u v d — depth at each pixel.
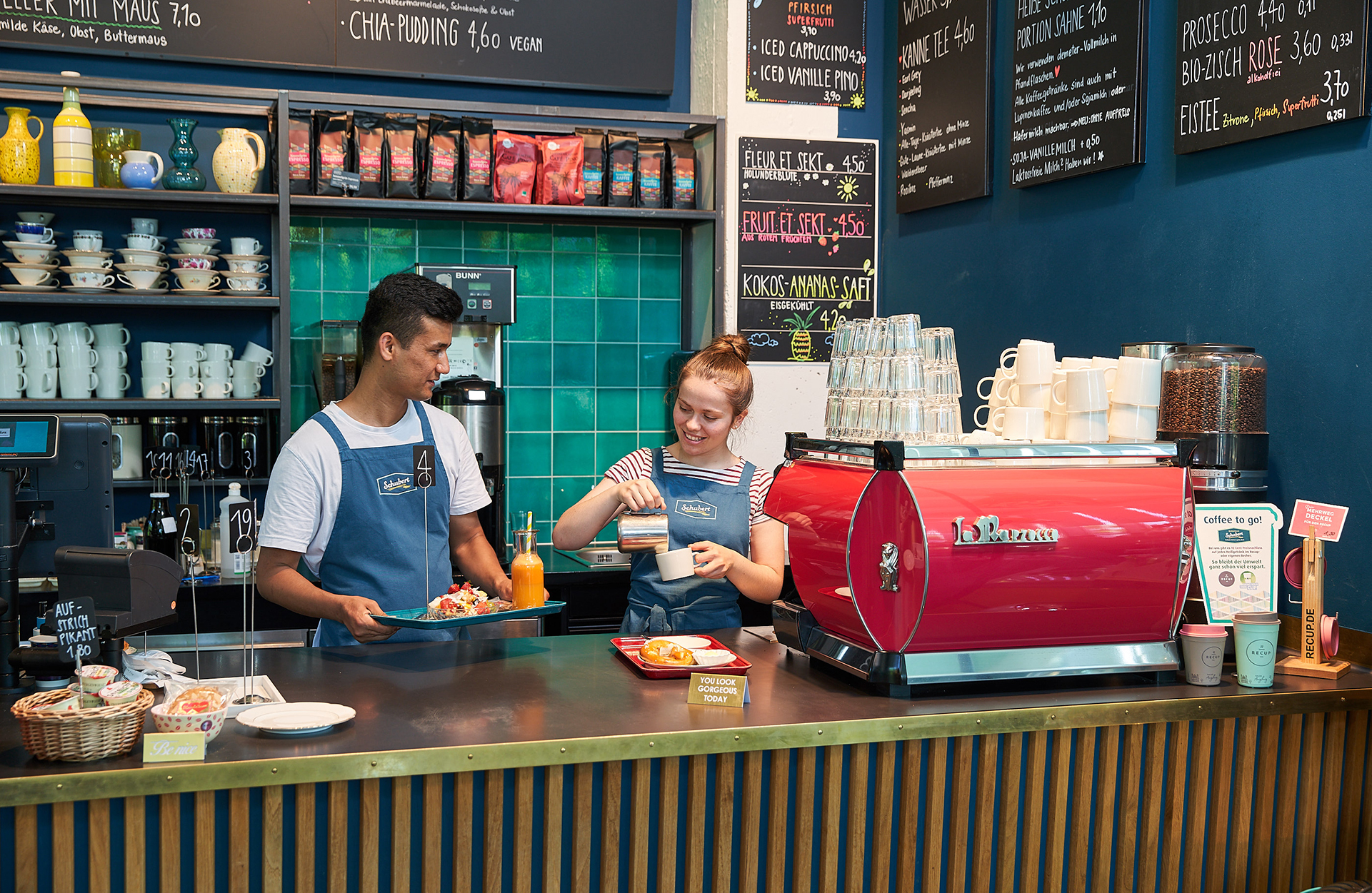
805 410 4.14
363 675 2.04
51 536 2.03
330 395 3.71
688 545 2.49
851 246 4.15
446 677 2.02
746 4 3.97
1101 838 1.94
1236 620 2.04
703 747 1.70
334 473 2.31
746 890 1.78
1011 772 1.88
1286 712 1.98
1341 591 2.23
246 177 3.49
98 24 3.57
